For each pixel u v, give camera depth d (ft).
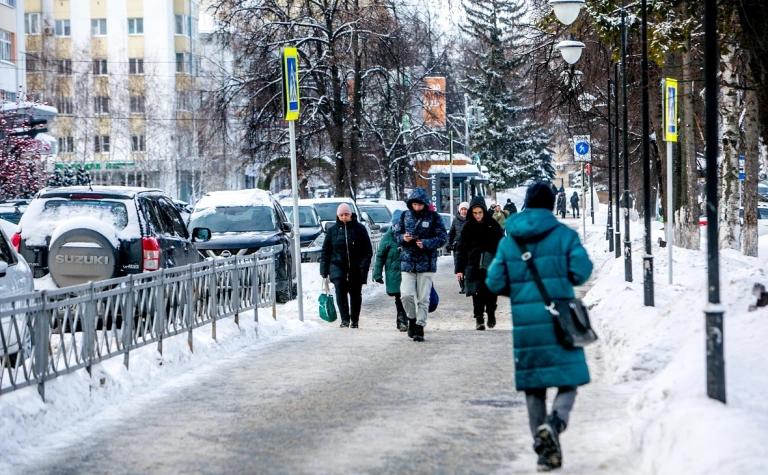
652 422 38.81
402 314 88.38
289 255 119.65
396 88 236.43
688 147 152.87
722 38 75.92
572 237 38.70
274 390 56.75
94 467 40.37
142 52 429.79
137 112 415.85
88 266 75.66
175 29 433.89
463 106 442.91
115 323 57.36
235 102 233.55
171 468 39.86
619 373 56.95
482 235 89.61
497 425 46.52
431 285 81.46
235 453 42.04
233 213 120.06
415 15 226.99
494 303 90.89
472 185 303.68
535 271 38.40
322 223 165.78
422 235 78.95
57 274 75.77
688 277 111.04
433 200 299.79
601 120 204.44
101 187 82.64
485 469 38.63
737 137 144.66
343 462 40.09
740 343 47.70
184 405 52.90
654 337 59.16
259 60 226.17
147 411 51.57
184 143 393.09
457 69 394.52
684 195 159.33
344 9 227.40
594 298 95.14
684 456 33.60
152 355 62.13
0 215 155.63
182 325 67.21
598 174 379.35
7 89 271.69
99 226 75.87
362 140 247.50
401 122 277.03
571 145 275.39
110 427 47.91
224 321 77.51
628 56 133.18
